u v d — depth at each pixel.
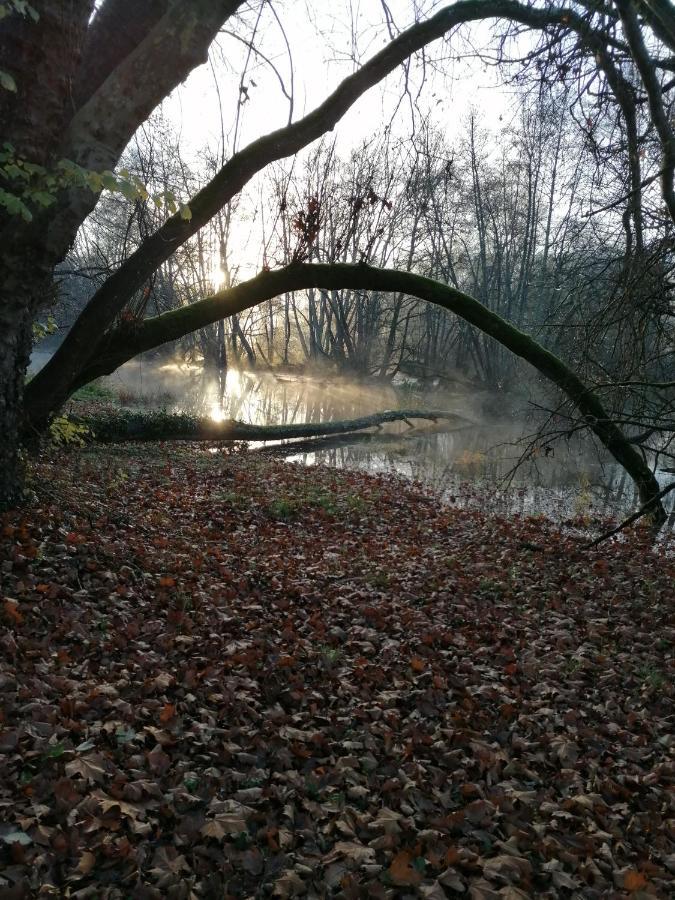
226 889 2.78
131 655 4.61
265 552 8.11
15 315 5.82
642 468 11.69
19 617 4.60
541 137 10.16
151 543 7.22
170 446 17.33
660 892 3.10
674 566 9.31
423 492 14.77
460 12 8.31
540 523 12.10
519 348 10.62
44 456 11.16
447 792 3.68
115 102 5.29
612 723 4.69
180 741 3.71
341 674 4.98
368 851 3.08
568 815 3.55
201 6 5.19
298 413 30.06
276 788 3.45
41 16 4.82
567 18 8.13
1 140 5.07
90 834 2.89
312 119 8.20
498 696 4.93
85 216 5.59
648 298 9.13
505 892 2.93
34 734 3.43
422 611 6.66
